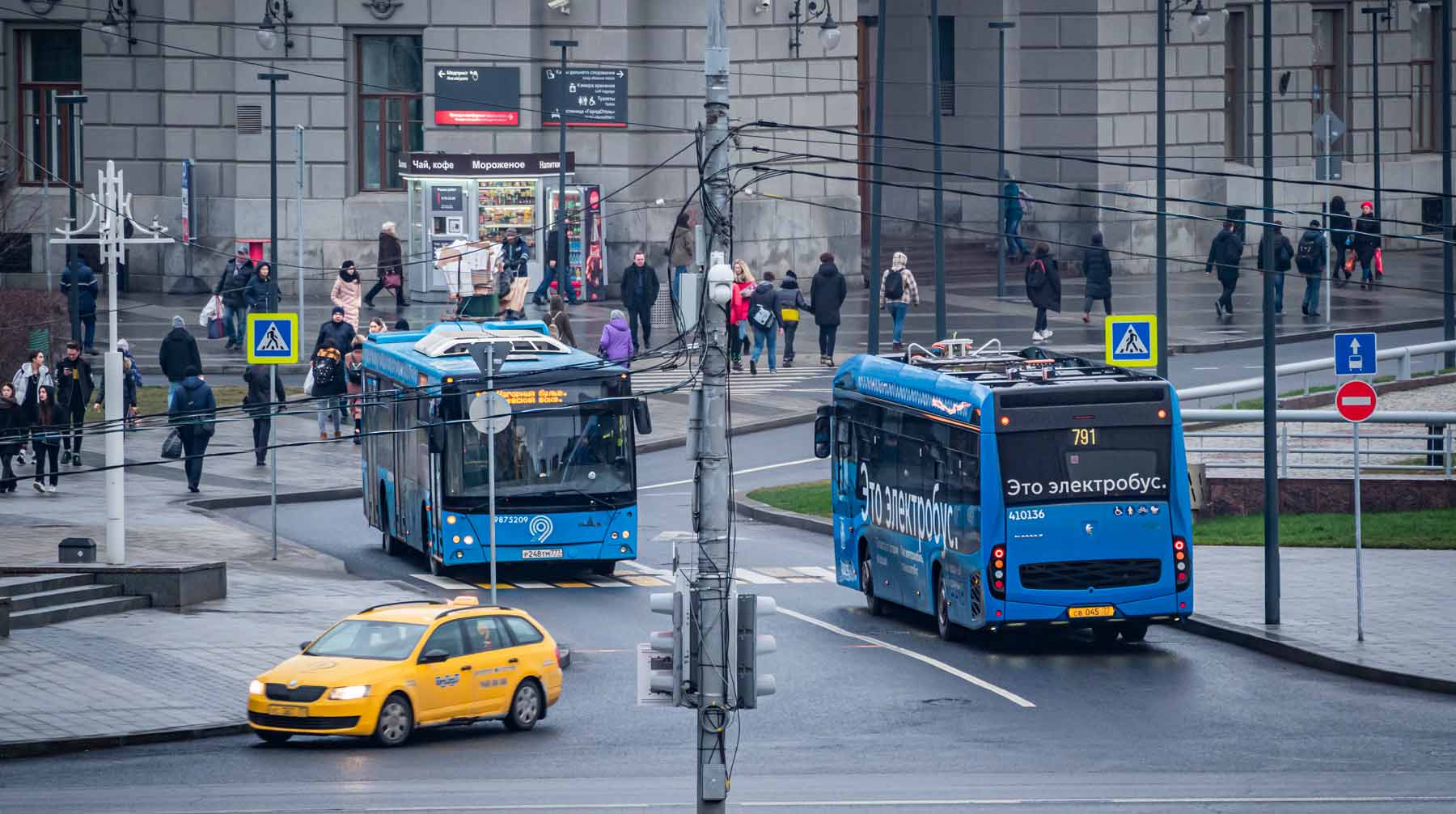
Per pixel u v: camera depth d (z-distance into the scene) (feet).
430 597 329.11
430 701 240.12
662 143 654.12
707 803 178.19
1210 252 608.19
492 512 292.61
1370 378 501.97
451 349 358.23
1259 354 547.49
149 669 272.51
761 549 383.65
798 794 204.64
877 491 327.67
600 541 347.77
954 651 294.05
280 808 197.67
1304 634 291.99
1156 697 260.21
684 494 432.25
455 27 644.27
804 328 634.43
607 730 248.32
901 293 547.90
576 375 347.15
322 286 653.30
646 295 552.00
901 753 229.45
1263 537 365.40
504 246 592.19
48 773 220.84
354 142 653.71
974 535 286.46
